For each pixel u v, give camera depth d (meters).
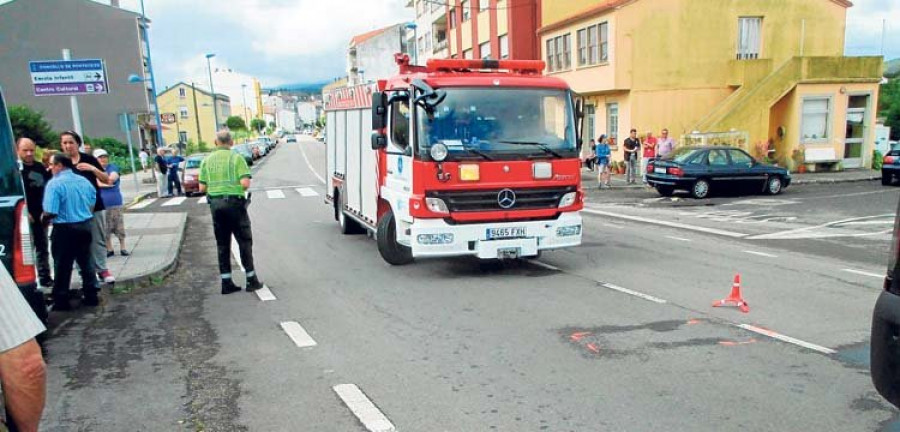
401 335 6.37
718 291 7.86
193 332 6.66
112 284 8.62
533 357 5.65
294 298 7.99
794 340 5.97
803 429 4.20
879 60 25.17
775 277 8.61
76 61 11.72
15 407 2.10
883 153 27.94
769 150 25.64
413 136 8.27
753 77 25.75
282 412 4.63
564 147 8.66
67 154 8.43
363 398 4.85
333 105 13.77
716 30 26.11
